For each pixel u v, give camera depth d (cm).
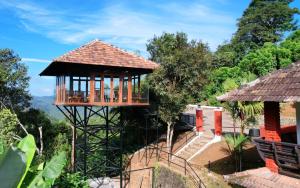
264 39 6025
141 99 2302
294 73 1000
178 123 2845
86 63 2023
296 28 6238
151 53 2884
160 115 2447
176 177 1789
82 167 2328
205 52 2400
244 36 6225
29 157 482
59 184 921
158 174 2034
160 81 2339
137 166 2352
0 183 341
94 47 2231
